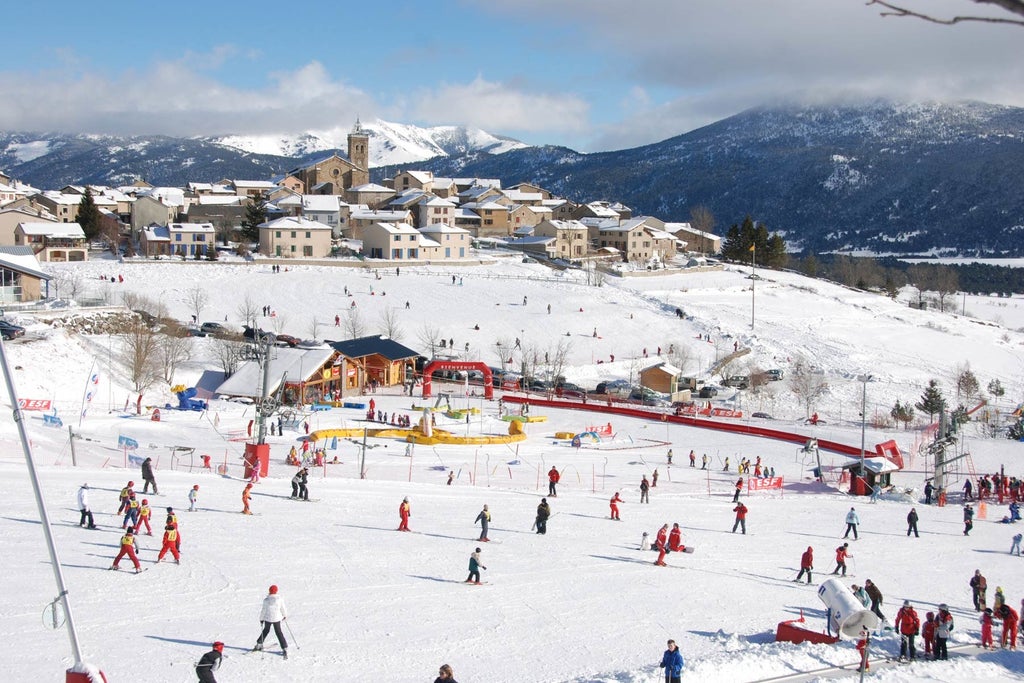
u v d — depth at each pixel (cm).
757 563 5169
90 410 9044
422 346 14188
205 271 17725
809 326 17800
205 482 6178
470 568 4412
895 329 18588
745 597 4462
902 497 7644
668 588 4531
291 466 7425
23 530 4572
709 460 8762
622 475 8012
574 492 7081
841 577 4966
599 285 18775
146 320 12675
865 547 5741
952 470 8988
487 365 13012
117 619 3569
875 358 15712
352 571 4456
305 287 17012
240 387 10350
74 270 17100
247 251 19825
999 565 5453
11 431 7162
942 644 3603
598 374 13662
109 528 4750
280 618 3356
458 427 9638
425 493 6500
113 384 10194
